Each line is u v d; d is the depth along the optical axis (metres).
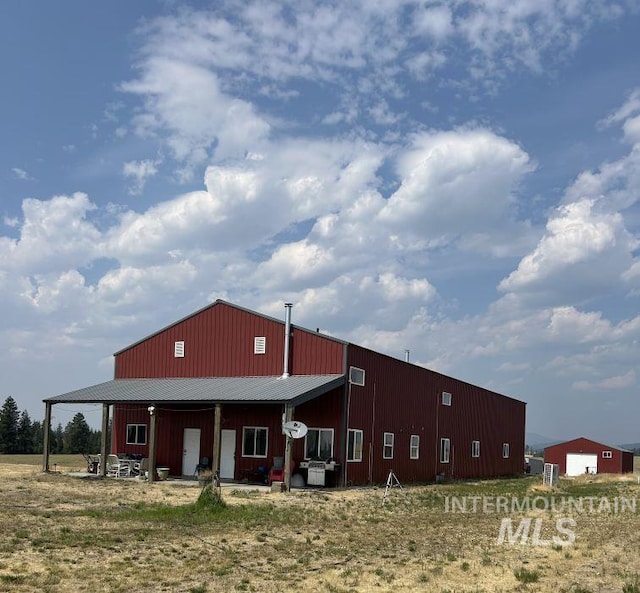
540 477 49.50
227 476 29.81
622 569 12.28
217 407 26.22
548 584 11.01
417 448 35.31
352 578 11.05
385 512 20.42
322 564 12.14
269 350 30.25
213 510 18.22
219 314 31.75
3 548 12.23
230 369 31.03
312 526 16.75
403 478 33.53
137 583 10.32
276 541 14.38
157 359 32.97
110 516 17.05
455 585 10.79
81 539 13.47
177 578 10.71
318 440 28.47
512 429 50.78
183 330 32.56
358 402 29.45
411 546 14.17
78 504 19.36
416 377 35.53
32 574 10.48
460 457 41.03
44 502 19.48
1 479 26.45
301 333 29.61
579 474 60.62
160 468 29.91
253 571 11.39
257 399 25.58
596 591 10.59
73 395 30.42
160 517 17.12
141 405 33.00
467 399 42.59
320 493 24.73
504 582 11.10
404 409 33.94
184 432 31.44
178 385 30.34
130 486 25.11
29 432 87.69
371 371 30.75
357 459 29.27
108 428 32.22
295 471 27.70
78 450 90.94
